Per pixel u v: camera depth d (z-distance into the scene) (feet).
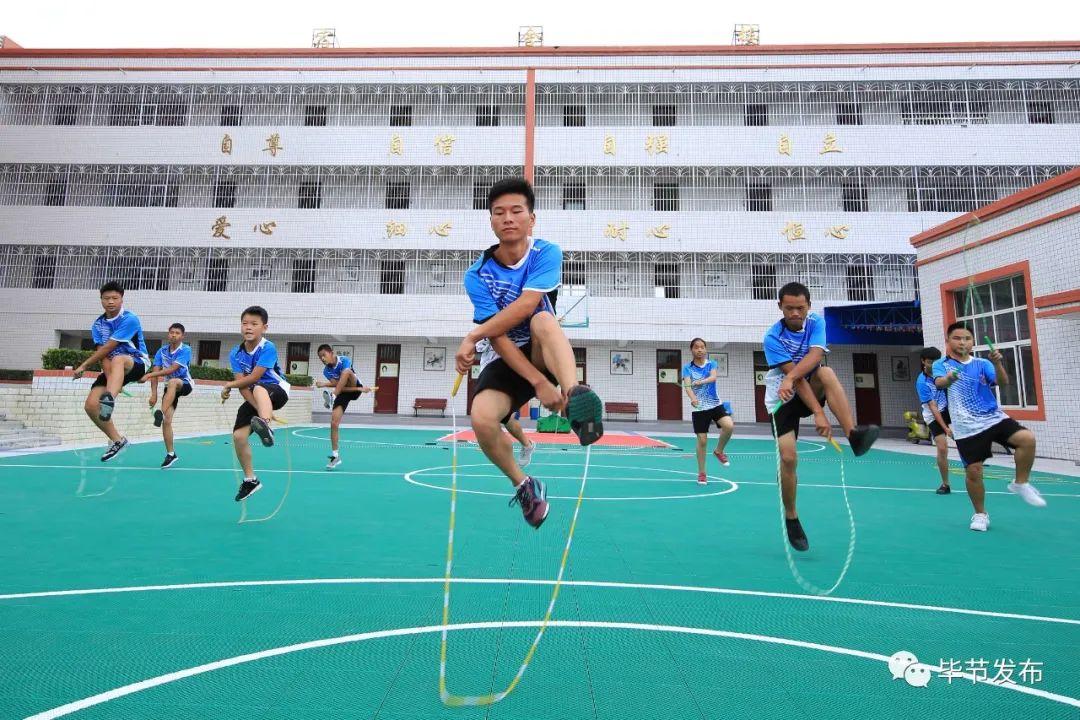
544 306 7.71
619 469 29.17
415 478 23.99
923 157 70.95
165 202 74.64
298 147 74.59
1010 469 30.17
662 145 73.36
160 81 76.02
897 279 70.18
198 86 76.13
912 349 71.72
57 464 24.67
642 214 72.23
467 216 73.26
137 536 13.17
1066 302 29.76
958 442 16.03
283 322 71.51
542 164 73.72
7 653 7.13
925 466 32.35
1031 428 34.81
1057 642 8.09
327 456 31.99
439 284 74.59
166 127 74.74
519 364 7.38
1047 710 6.24
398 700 6.18
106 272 73.26
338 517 15.93
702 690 6.54
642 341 71.61
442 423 64.08
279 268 74.43
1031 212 34.68
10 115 76.33
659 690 6.53
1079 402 32.12
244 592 9.55
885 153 71.31
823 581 10.75
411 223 73.26
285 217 73.26
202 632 7.90
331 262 74.69
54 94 76.84
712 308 70.69
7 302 70.69
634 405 72.28
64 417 31.37
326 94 77.61
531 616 8.74
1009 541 14.29
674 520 16.35
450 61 76.89
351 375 26.22
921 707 6.24
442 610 8.90
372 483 22.44
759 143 72.84
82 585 9.71
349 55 76.95
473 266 8.44
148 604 8.91
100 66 76.54
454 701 6.14
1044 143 69.82
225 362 73.77
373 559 11.73
